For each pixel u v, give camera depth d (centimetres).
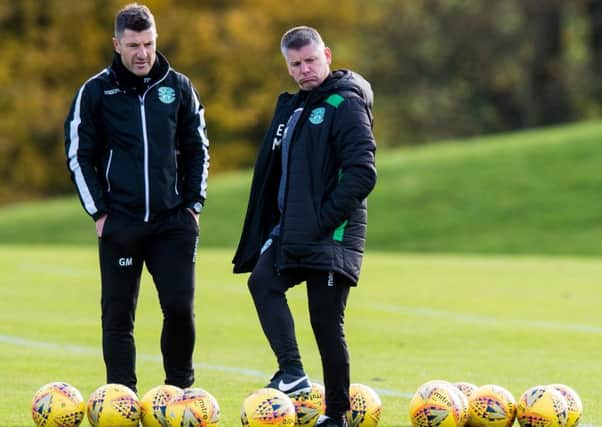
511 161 11169
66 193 15588
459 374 3312
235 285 5884
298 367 2377
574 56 19475
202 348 3853
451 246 9375
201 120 2625
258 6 15812
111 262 2541
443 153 11825
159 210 2544
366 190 2309
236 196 11262
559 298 5334
